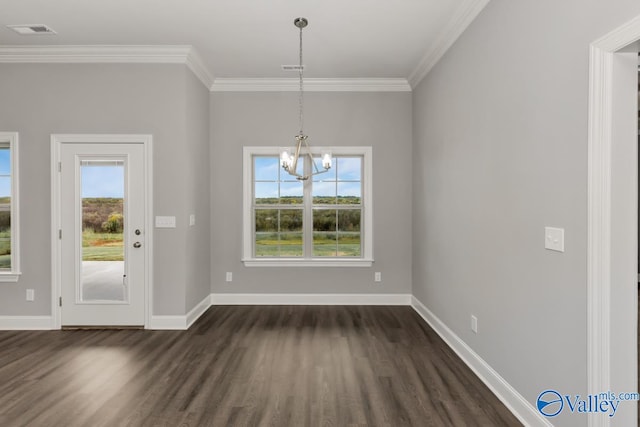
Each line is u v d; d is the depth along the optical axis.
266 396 2.39
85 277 3.72
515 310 2.24
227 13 2.99
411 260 4.59
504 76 2.35
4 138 3.67
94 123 3.67
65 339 3.41
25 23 3.14
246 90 4.52
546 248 1.94
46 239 3.69
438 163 3.60
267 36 3.39
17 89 3.66
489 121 2.55
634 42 1.42
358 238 4.72
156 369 2.79
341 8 2.92
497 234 2.45
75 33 3.31
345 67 4.10
